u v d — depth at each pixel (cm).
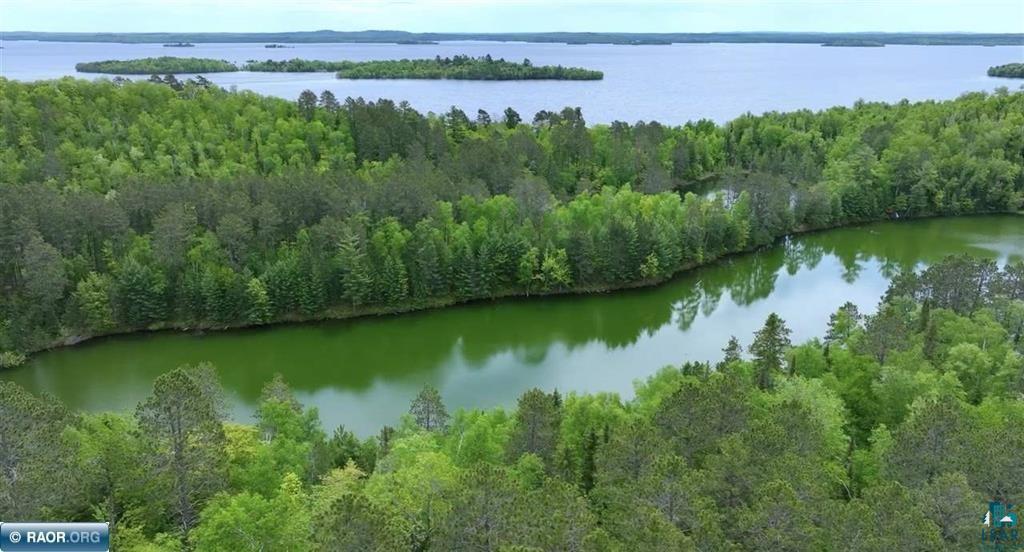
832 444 5475
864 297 12106
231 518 3975
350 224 11344
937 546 3656
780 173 17500
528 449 5622
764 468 4381
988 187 16900
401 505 4481
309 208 11806
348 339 10619
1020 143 18250
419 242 11625
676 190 18475
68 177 13675
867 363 7025
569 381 9319
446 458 5269
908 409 6084
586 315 11525
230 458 5197
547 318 11406
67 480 4350
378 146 16825
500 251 11962
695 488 4178
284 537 4034
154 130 15875
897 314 7825
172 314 10600
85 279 10319
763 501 3838
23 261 9988
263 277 10756
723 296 12344
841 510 3928
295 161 15612
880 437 5575
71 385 9100
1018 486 4403
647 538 3569
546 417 5641
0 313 9750
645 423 5116
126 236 10919
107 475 4684
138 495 4578
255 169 15338
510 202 12875
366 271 11056
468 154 15675
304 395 8962
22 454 4394
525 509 3919
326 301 11100
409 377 9488
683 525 4050
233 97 18212
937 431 4838
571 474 5234
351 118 17638
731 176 15938
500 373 9594
